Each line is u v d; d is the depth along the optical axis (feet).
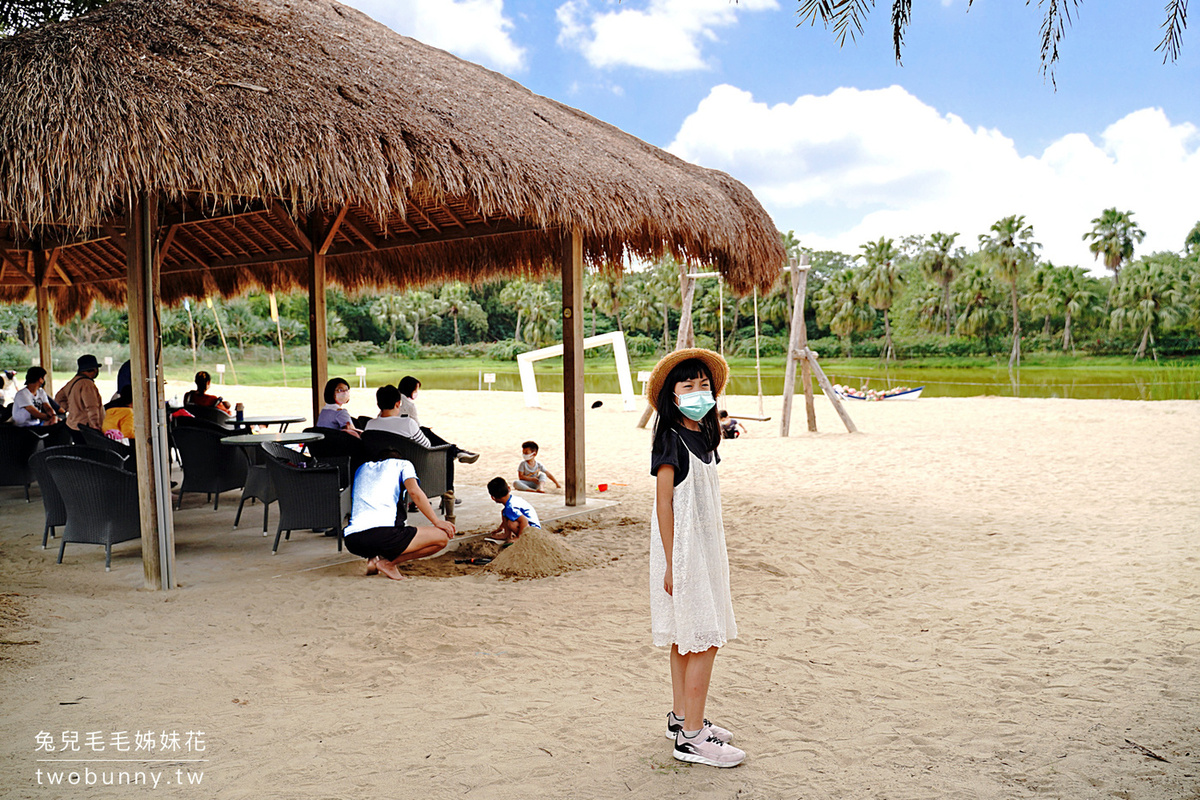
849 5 9.57
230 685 11.99
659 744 10.05
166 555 17.15
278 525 22.48
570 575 18.85
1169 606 16.02
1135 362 256.11
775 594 17.38
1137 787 8.88
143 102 14.88
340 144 17.21
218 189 15.87
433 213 29.84
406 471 18.81
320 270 32.40
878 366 276.00
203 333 186.80
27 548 20.51
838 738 10.25
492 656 13.37
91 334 165.07
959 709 11.16
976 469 36.52
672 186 25.66
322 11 25.00
